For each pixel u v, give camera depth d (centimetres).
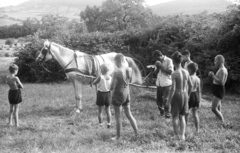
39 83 1838
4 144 566
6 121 782
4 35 4809
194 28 1556
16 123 726
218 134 600
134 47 1848
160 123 720
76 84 895
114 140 571
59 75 1894
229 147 527
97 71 913
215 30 1390
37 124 740
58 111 914
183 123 570
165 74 786
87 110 917
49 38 2138
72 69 882
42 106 994
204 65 1401
